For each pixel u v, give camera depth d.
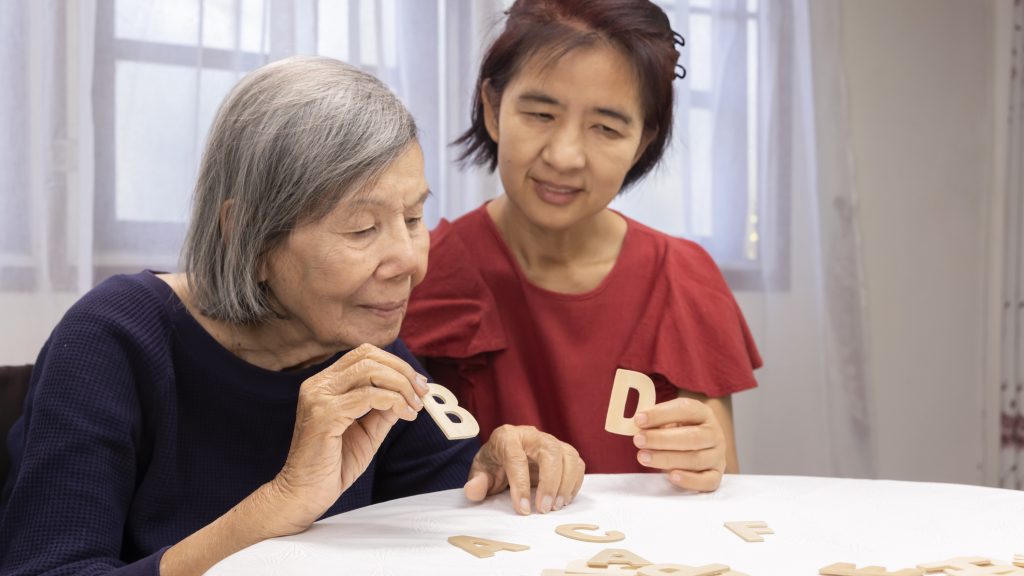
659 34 1.54
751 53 2.62
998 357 3.04
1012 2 3.00
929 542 1.00
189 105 1.96
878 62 2.89
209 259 1.13
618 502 1.15
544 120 1.51
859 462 2.74
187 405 1.17
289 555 0.92
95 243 1.92
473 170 2.24
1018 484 3.04
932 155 2.98
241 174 1.07
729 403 1.72
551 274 1.71
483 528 1.04
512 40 1.53
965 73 3.01
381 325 1.12
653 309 1.70
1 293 1.84
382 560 0.92
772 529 1.04
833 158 2.70
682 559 0.95
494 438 1.22
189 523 1.17
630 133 1.53
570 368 1.66
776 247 2.65
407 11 2.21
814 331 2.69
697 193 2.58
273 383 1.19
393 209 1.07
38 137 1.85
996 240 3.04
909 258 2.96
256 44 2.03
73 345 1.08
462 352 1.63
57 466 1.03
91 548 1.00
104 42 1.91
